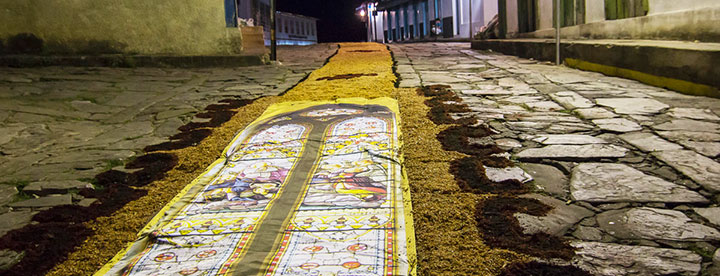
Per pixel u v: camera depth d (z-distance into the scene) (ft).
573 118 16.60
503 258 8.31
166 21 37.24
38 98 24.14
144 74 32.60
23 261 9.17
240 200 11.10
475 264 8.22
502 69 30.73
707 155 12.20
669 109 17.12
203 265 8.50
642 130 14.67
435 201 10.53
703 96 19.15
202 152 15.12
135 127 18.89
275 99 22.48
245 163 13.41
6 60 35.35
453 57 41.55
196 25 37.40
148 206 11.52
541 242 8.68
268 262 8.48
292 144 14.65
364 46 63.62
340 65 36.09
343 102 20.02
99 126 19.61
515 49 42.39
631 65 24.29
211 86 27.61
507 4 61.36
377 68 32.71
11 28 36.40
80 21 36.73
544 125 15.81
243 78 30.35
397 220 9.73
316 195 11.10
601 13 37.14
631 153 12.73
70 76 30.63
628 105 18.01
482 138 14.67
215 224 10.00
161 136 17.46
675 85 20.79
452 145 14.08
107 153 15.42
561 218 9.48
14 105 22.41
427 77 27.14
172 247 9.23
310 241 9.11
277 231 9.56
